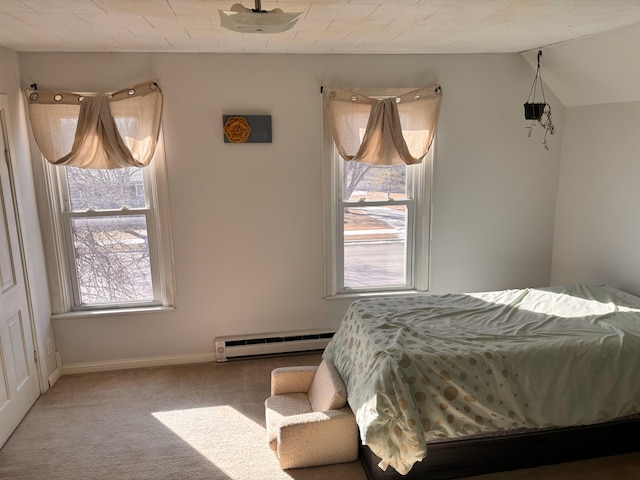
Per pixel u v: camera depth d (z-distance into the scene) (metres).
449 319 2.76
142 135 3.21
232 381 3.33
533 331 2.55
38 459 2.52
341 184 3.63
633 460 2.46
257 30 1.81
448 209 3.73
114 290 3.52
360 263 3.78
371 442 2.05
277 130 3.42
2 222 2.75
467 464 2.32
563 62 3.30
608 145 3.36
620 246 3.32
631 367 2.36
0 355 2.65
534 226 3.89
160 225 3.42
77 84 3.15
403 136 3.49
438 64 3.50
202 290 3.55
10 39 2.70
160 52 3.20
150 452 2.57
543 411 2.29
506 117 3.66
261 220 3.52
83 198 3.37
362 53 3.38
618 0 2.14
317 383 2.67
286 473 2.38
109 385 3.30
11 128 2.91
